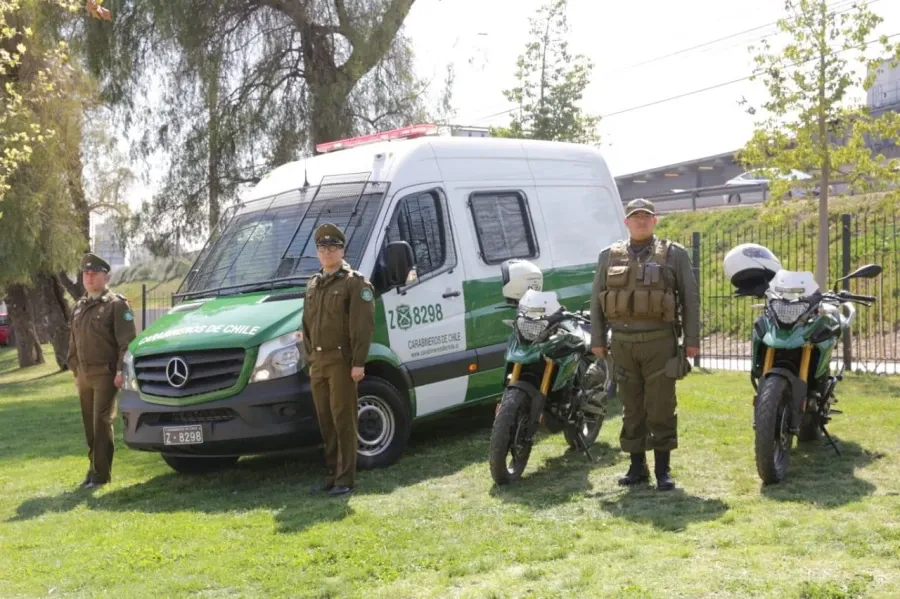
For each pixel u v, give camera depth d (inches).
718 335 684.7
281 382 283.3
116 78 789.2
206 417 287.9
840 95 569.3
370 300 271.6
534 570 184.9
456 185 343.9
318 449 346.9
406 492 266.8
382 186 321.4
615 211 416.2
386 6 770.2
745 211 857.5
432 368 321.4
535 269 312.5
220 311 304.3
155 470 338.3
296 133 783.1
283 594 185.8
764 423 239.1
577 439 298.4
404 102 812.6
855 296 265.0
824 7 572.1
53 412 585.6
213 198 817.5
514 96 900.6
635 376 252.8
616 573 180.1
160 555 217.2
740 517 214.4
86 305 317.7
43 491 317.4
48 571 213.0
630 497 243.0
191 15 749.9
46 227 935.0
